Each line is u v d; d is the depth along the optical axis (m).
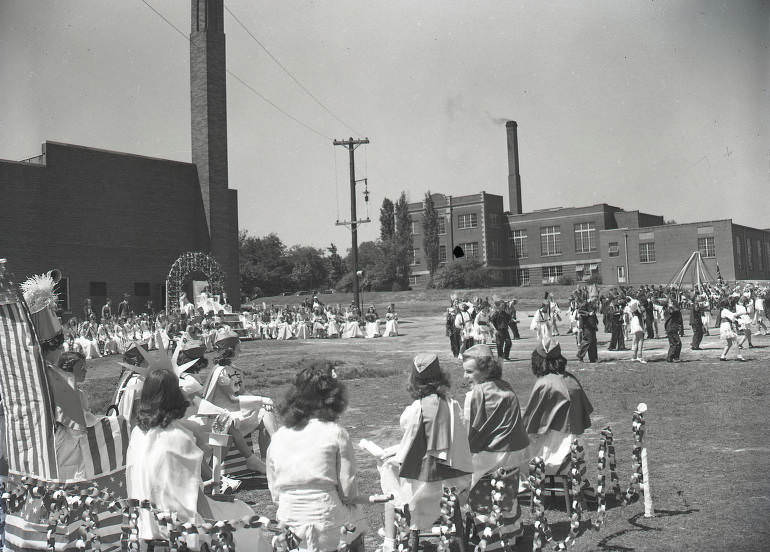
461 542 5.27
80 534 5.06
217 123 55.44
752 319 29.27
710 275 51.56
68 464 5.50
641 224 79.50
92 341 34.50
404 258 82.06
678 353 19.75
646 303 27.81
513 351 26.03
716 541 5.69
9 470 5.60
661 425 11.02
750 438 9.67
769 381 14.77
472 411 5.80
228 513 4.94
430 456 5.26
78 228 50.22
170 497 4.42
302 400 4.37
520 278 86.56
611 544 5.77
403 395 15.91
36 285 6.00
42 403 5.40
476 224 86.12
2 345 5.37
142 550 4.47
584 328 20.66
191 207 55.62
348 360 25.30
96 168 51.16
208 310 44.25
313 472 4.22
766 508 6.51
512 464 5.75
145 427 4.55
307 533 4.15
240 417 8.03
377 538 6.39
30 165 48.09
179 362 7.59
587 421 6.69
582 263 83.06
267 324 43.16
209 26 54.91
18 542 5.49
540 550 5.41
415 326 46.44
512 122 90.62
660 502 6.89
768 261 60.09
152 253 53.62
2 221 46.66
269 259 106.25
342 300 73.56
